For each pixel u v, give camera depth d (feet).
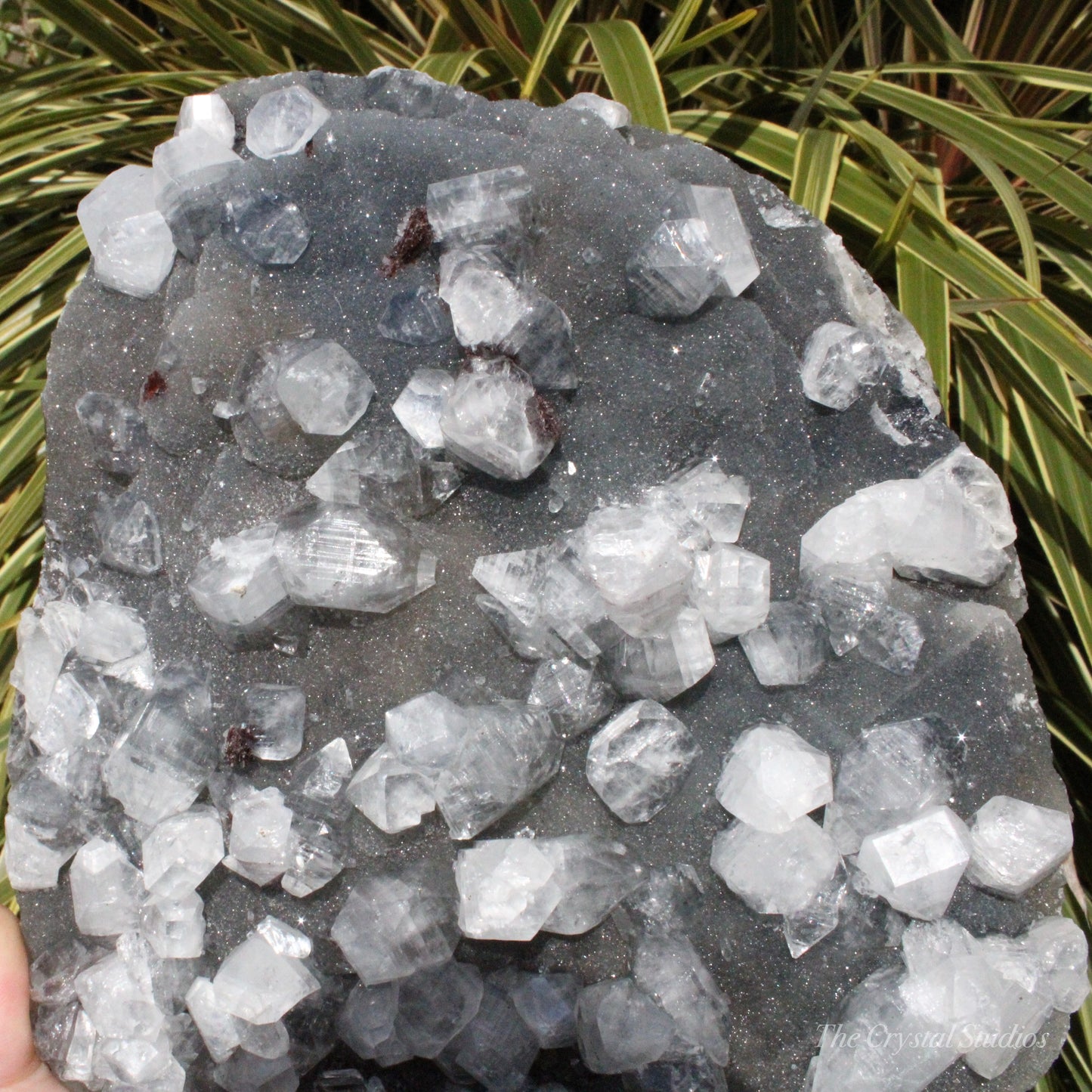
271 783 1.61
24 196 2.13
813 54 2.24
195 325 1.60
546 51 1.92
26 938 1.68
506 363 1.55
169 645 1.62
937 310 1.87
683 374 1.59
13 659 2.07
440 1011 1.58
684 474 1.60
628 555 1.52
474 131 1.63
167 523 1.63
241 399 1.58
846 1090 1.55
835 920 1.56
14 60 2.45
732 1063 1.59
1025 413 1.97
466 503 1.61
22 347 2.07
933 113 2.00
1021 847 1.56
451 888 1.59
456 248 1.57
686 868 1.58
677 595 1.54
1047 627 2.07
